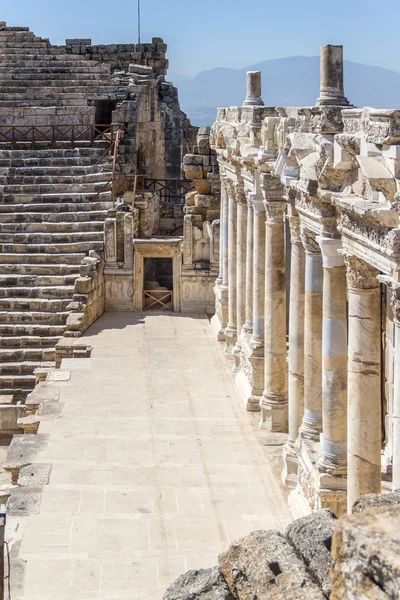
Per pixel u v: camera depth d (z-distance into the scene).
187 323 37.69
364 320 14.41
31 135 49.03
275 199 22.83
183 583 7.68
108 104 51.94
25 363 32.97
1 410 30.16
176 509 19.47
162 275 43.94
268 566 7.38
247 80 26.73
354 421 14.68
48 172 43.25
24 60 55.78
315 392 19.11
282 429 24.53
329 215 16.20
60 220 40.12
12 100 50.56
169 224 50.78
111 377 29.64
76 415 25.77
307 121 17.84
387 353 19.20
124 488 20.56
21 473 21.27
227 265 34.62
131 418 25.59
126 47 63.97
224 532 18.38
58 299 36.12
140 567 16.75
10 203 41.12
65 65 55.03
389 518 5.57
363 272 14.23
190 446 23.44
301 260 20.22
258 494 20.39
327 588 7.04
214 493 20.39
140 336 35.16
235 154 26.91
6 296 36.31
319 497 16.83
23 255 37.97
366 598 5.21
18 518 18.83
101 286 38.72
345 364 16.80
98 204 41.03
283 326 24.23
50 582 16.06
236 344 30.14
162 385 28.89
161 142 57.72
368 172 12.12
